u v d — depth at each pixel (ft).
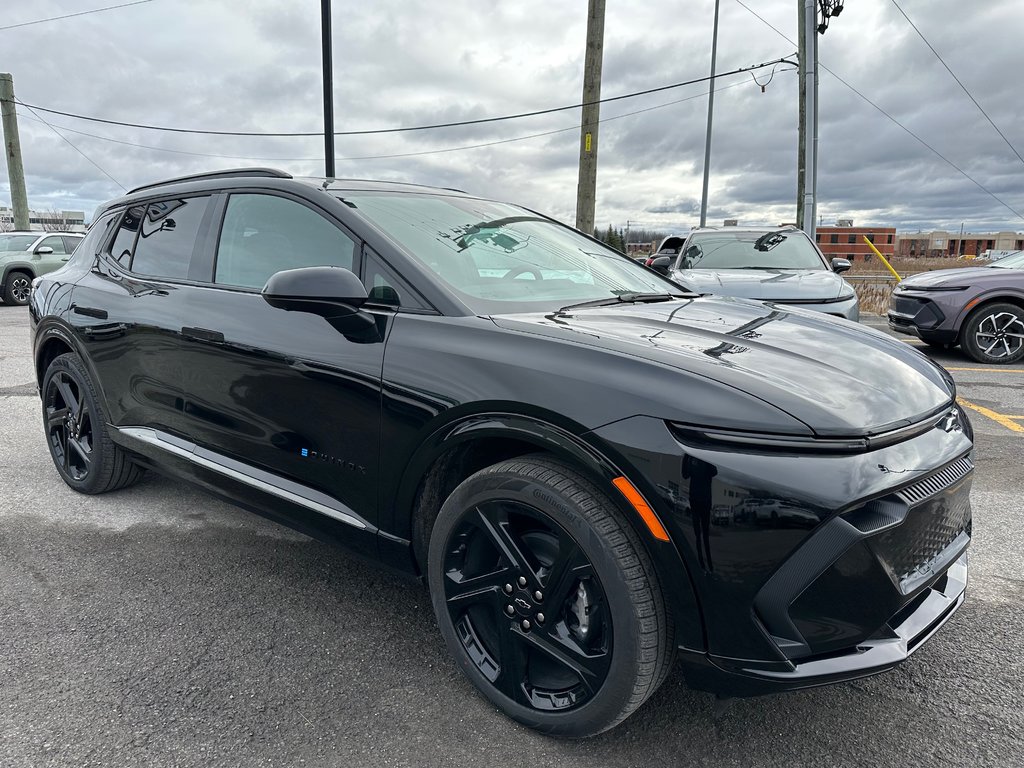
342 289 7.02
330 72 36.63
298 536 10.88
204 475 9.43
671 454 5.46
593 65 35.04
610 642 5.82
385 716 6.75
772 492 5.26
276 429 8.28
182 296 9.59
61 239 52.08
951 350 30.37
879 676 7.47
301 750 6.27
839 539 5.28
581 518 5.83
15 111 73.51
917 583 5.91
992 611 8.75
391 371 7.06
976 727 6.66
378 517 7.45
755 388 5.65
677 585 5.55
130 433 10.71
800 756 6.29
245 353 8.45
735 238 28.48
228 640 7.99
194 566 9.82
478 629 7.02
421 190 9.95
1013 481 13.51
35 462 14.39
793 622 5.41
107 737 6.36
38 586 9.20
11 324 37.91
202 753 6.19
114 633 8.09
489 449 6.93
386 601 8.93
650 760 6.23
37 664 7.45
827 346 7.15
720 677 5.64
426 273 7.50
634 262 11.14
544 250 9.62
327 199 8.46
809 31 44.47
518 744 6.40
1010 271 26.43
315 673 7.41
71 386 12.21
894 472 5.59
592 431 5.74
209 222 9.85
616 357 6.08
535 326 6.77
